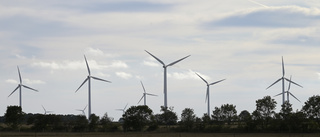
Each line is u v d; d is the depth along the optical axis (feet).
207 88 584.81
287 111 492.95
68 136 410.52
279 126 486.79
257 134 445.78
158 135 422.82
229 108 562.66
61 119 576.20
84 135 430.61
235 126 545.03
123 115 542.57
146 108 542.16
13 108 548.31
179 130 535.60
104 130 546.67
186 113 540.93
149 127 548.72
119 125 583.58
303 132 474.49
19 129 531.50
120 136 406.21
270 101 500.74
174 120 583.17
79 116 555.69
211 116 567.18
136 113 541.34
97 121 556.10
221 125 539.29
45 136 409.69
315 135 413.18
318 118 486.79
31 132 509.76
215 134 453.58
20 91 574.56
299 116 481.87
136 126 535.60
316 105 485.56
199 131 522.06
